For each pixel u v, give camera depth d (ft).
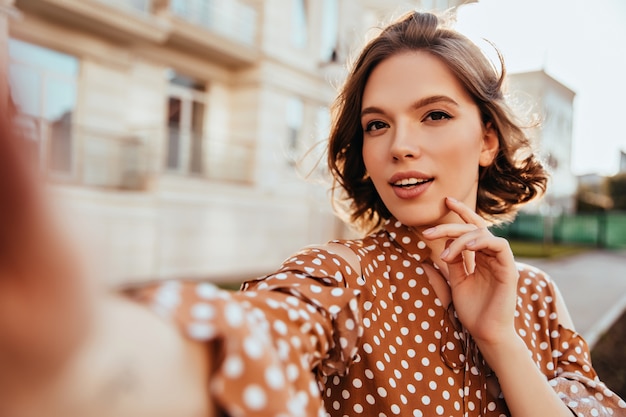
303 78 43.16
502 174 3.87
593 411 3.12
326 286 2.48
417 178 2.97
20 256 1.11
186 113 38.86
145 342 1.32
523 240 90.58
